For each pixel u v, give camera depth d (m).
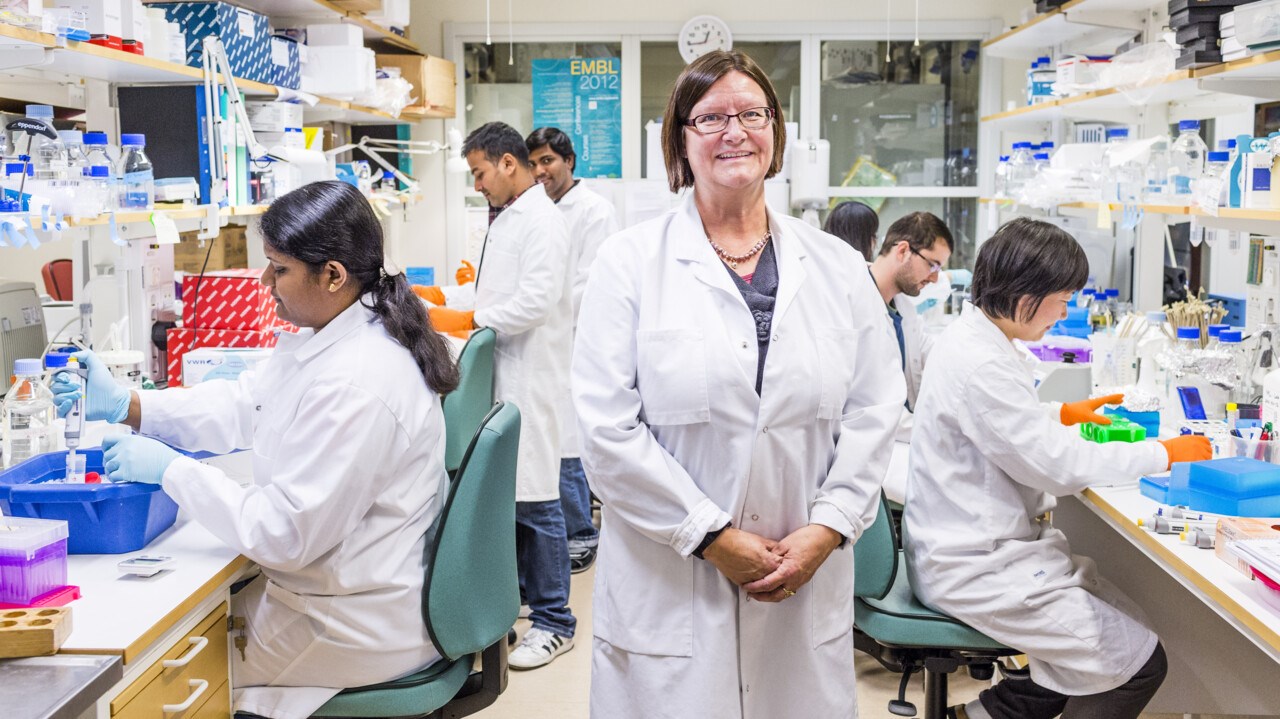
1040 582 2.09
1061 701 2.25
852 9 5.48
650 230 1.80
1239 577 1.64
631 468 1.67
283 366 1.81
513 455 1.93
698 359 1.69
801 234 1.83
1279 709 2.31
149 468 1.73
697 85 1.73
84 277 3.14
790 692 1.76
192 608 1.57
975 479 2.17
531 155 3.95
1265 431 2.18
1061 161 3.82
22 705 1.23
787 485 1.74
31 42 2.07
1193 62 2.72
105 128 3.03
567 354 3.50
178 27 2.82
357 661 1.78
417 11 5.54
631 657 1.74
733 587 1.72
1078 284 2.16
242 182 3.11
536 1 5.52
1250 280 3.18
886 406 1.81
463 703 1.97
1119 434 2.31
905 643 2.16
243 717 1.79
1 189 1.97
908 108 5.59
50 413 2.13
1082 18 4.02
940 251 2.99
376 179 4.61
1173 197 3.14
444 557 1.80
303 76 3.79
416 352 1.84
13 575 1.46
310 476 1.68
